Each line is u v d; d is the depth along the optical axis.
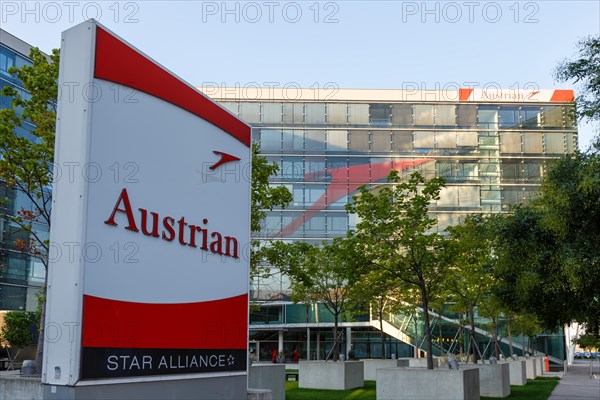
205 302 9.52
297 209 56.53
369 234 21.00
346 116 58.59
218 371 9.70
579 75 13.31
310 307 53.84
